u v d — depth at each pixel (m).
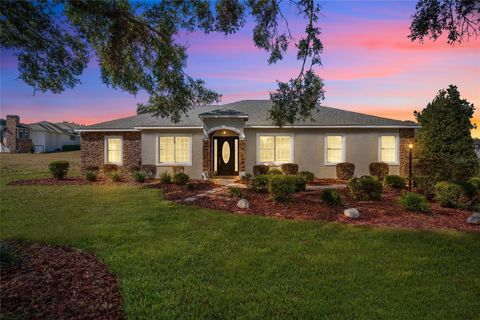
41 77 7.41
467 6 6.07
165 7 7.51
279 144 17.36
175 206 9.53
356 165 17.27
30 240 6.12
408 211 8.84
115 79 8.39
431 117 15.58
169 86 9.10
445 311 3.78
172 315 3.55
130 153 18.30
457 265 5.25
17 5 5.79
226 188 13.20
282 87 8.16
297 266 5.10
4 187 13.69
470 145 14.84
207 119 16.30
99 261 5.14
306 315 3.63
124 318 3.45
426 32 6.59
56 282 4.20
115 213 8.66
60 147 58.91
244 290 4.23
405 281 4.62
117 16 6.90
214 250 5.80
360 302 3.96
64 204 9.91
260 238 6.56
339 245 6.14
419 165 11.93
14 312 3.39
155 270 4.84
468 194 9.14
